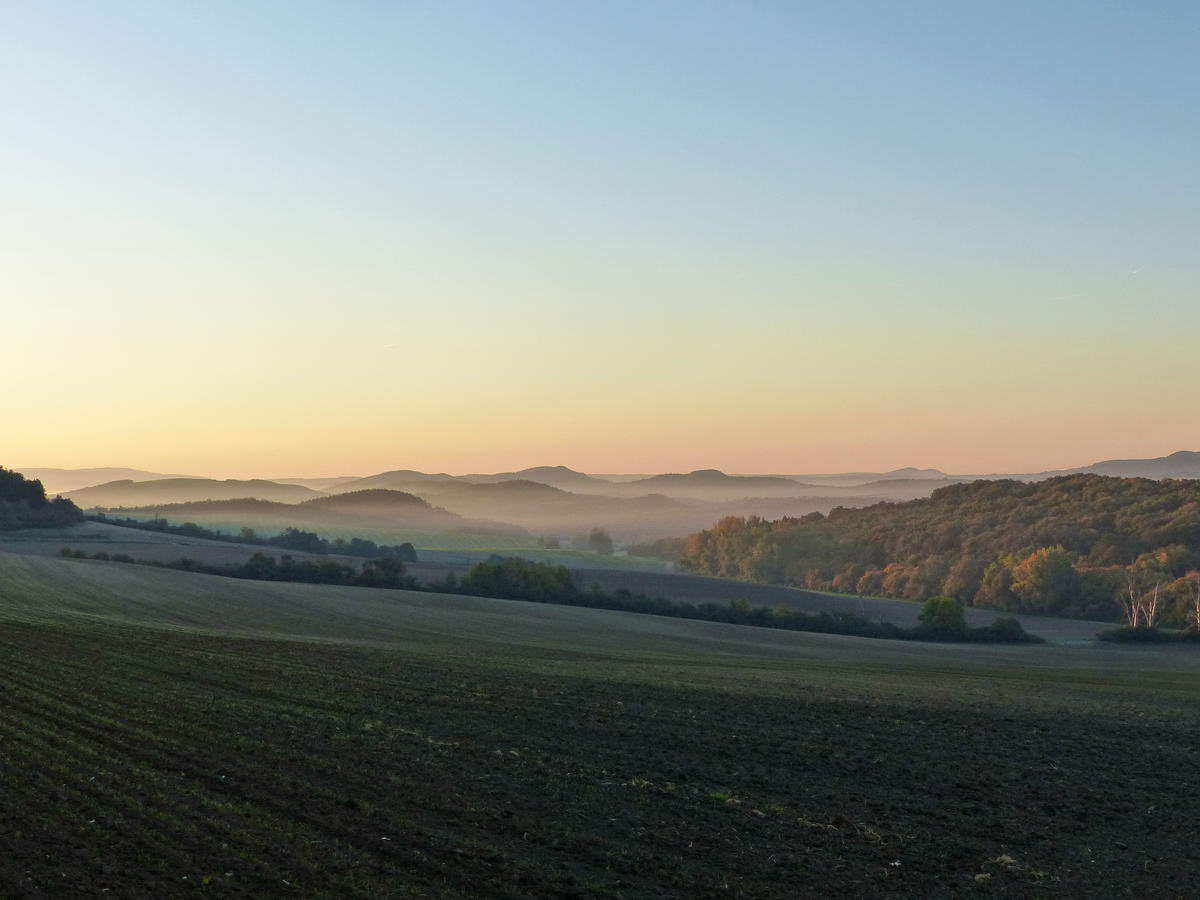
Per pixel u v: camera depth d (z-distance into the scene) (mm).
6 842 11891
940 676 51344
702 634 75188
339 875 11547
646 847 13664
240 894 10758
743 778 18688
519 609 79438
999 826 16328
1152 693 44938
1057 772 21328
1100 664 67938
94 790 14469
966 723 28453
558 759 19156
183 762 16625
